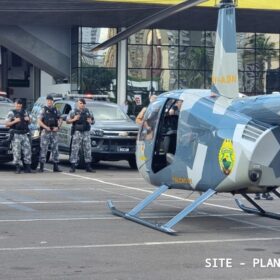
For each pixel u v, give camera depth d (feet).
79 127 90.94
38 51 170.91
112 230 47.01
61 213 54.85
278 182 43.34
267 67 177.37
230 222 51.67
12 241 42.73
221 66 46.70
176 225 49.78
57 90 173.88
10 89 232.12
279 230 48.21
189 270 35.35
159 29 170.60
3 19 156.35
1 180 80.07
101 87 168.35
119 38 45.91
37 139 92.63
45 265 36.19
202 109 46.75
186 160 47.47
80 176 86.38
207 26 165.89
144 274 34.42
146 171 52.49
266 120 43.04
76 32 167.84
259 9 147.74
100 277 33.68
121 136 93.71
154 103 52.54
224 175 43.80
